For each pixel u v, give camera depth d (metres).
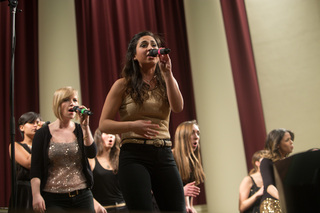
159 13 5.09
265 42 5.40
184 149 2.98
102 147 3.04
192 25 4.80
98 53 4.78
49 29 4.45
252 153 4.71
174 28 5.09
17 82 4.64
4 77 4.66
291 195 0.85
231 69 4.81
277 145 3.33
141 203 1.43
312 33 5.24
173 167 1.56
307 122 5.07
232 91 4.57
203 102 4.57
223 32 4.79
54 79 4.31
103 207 2.79
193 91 4.86
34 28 4.82
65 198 2.22
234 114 4.48
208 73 4.63
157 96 1.62
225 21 5.00
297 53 5.25
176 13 5.14
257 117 4.82
